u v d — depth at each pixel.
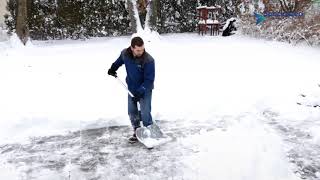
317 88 7.14
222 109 6.54
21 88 7.50
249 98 6.83
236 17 15.37
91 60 9.77
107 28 15.12
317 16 11.34
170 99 6.87
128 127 6.04
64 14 14.55
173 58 9.80
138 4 13.36
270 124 5.94
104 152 5.17
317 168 4.56
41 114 6.22
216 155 4.86
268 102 6.76
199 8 14.85
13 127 5.86
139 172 4.59
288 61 9.23
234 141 5.20
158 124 6.07
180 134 5.65
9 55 10.74
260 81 7.62
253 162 4.57
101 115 6.30
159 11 15.53
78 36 14.80
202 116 6.32
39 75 8.42
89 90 7.32
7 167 4.78
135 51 4.93
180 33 15.89
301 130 5.68
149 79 5.06
